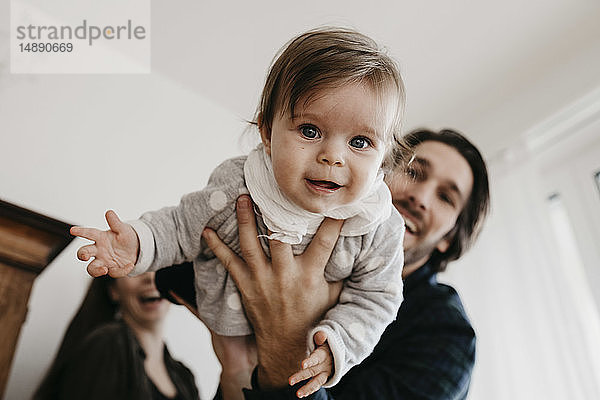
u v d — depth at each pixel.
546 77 1.96
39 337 1.36
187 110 2.05
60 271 1.46
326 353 0.63
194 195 0.70
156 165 1.87
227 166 0.73
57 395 1.07
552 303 1.71
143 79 1.96
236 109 2.18
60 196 1.59
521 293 1.80
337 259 0.71
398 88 0.64
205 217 0.69
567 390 1.60
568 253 1.94
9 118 1.59
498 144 2.06
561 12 1.74
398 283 0.73
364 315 0.69
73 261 1.50
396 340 0.93
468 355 0.93
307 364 0.61
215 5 1.76
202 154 2.03
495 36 1.82
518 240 1.87
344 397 0.81
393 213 0.73
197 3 1.76
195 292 0.81
